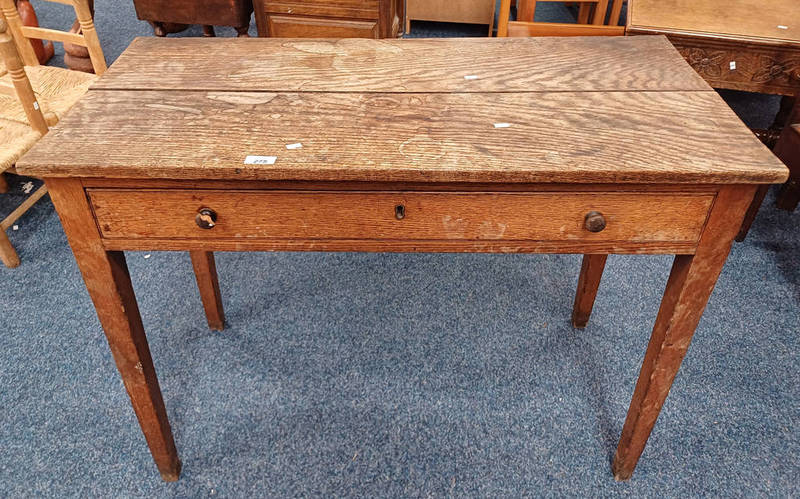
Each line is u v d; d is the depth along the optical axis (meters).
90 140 1.07
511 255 2.25
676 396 1.72
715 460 1.55
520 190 1.05
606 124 1.15
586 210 1.08
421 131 1.13
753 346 1.88
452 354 1.85
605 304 2.04
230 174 1.01
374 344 1.88
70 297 2.04
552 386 1.75
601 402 1.71
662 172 0.99
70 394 1.72
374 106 1.22
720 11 2.25
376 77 1.35
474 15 3.84
